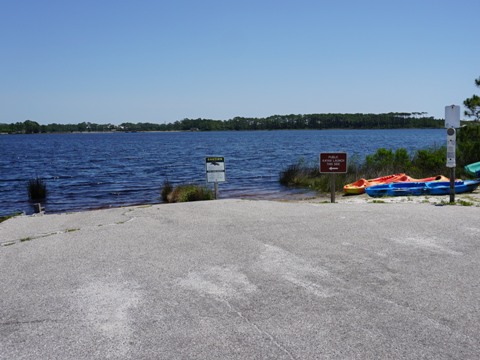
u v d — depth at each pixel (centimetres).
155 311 446
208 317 429
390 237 698
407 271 541
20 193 2409
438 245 649
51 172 3606
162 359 356
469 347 363
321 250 638
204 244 693
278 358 352
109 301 476
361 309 437
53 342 390
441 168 1858
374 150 5512
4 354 371
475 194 1310
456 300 452
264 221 849
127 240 739
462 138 1805
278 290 491
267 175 2947
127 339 391
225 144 8700
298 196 1848
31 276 568
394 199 1268
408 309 434
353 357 351
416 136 11800
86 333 405
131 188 2466
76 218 991
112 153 6350
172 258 623
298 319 419
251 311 439
